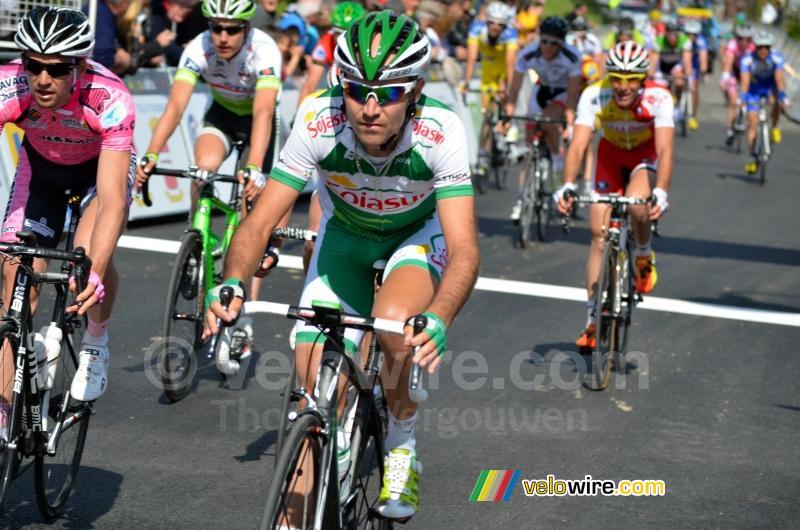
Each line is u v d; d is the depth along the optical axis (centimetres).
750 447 1608
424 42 1000
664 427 1683
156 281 2389
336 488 975
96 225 1197
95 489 1335
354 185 1105
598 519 1323
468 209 1062
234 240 1035
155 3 3297
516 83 3266
